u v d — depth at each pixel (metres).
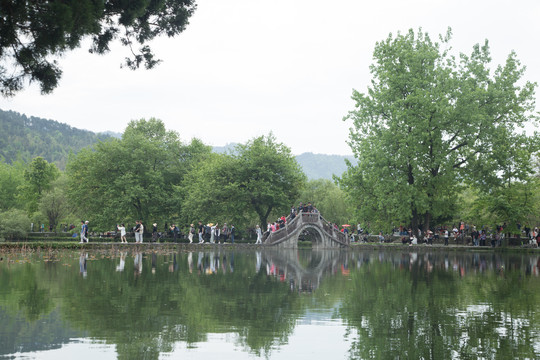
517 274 24.56
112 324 10.88
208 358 8.39
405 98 53.97
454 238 58.34
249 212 67.44
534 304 14.42
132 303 13.61
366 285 18.97
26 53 11.80
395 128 52.84
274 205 66.06
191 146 80.38
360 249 54.38
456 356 8.70
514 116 55.88
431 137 52.12
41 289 16.20
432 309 13.46
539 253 49.03
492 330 10.82
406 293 16.69
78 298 14.35
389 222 56.94
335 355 8.68
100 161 65.12
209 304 13.76
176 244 47.72
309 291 16.91
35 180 93.06
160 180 66.94
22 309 12.52
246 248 51.97
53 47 11.48
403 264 31.72
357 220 57.88
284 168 65.44
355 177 56.25
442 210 53.94
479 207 54.59
